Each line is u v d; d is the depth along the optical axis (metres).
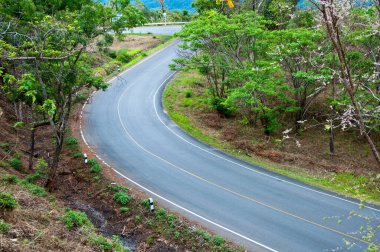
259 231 16.06
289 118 31.22
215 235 15.58
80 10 20.28
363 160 25.52
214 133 29.03
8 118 26.80
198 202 18.56
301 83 26.97
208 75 34.47
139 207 17.89
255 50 27.66
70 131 27.80
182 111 33.25
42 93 18.59
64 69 18.58
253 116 31.12
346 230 16.06
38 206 14.53
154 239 15.94
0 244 9.53
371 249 7.91
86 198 19.28
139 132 28.50
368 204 18.53
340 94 23.52
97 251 12.38
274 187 20.42
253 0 34.28
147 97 36.16
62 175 21.31
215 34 28.30
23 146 24.73
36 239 10.98
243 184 20.70
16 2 19.20
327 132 29.34
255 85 24.59
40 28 17.81
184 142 26.88
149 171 22.02
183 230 16.05
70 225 13.57
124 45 53.62
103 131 28.44
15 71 18.41
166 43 54.19
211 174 21.89
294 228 16.28
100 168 21.70
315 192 19.91
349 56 20.30
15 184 16.73
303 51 24.11
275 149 26.55
